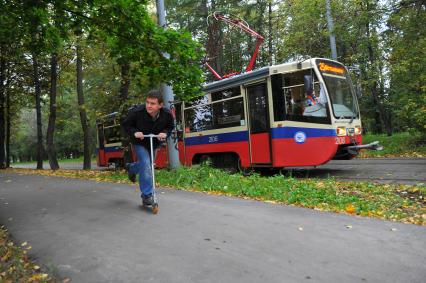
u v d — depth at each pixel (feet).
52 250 14.76
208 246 14.23
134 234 15.99
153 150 19.72
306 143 37.24
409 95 58.59
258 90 39.32
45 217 20.03
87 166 70.28
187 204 21.07
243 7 88.17
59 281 11.98
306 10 81.61
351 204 21.16
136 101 47.37
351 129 39.09
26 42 34.65
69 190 28.37
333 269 11.97
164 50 31.73
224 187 26.73
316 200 22.16
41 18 31.01
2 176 46.65
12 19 31.58
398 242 14.15
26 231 17.67
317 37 86.28
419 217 18.54
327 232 15.51
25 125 213.25
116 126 69.67
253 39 93.91
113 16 30.01
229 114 42.42
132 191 25.80
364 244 14.05
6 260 14.24
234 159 42.91
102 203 22.39
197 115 46.57
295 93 37.73
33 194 27.96
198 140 46.42
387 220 17.39
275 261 12.68
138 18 29.91
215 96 44.11
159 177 33.04
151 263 12.86
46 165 139.54
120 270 12.44
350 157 40.01
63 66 79.56
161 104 18.38
